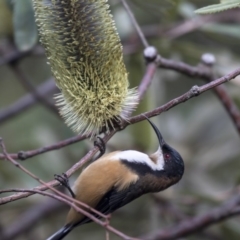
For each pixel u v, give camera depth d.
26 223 12.23
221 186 12.60
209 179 12.66
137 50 11.28
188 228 10.72
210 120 13.36
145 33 11.64
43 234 12.78
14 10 9.16
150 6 9.70
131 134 10.77
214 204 11.28
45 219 12.74
